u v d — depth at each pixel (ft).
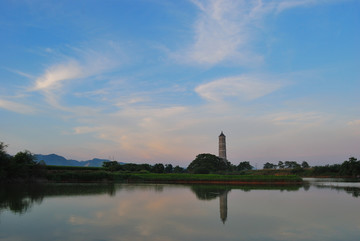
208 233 56.90
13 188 157.79
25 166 216.74
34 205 91.76
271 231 58.90
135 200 105.81
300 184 204.95
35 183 203.72
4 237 53.47
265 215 76.13
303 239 53.52
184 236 54.70
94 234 55.62
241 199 110.52
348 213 79.51
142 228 60.59
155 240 51.88
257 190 153.48
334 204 97.09
